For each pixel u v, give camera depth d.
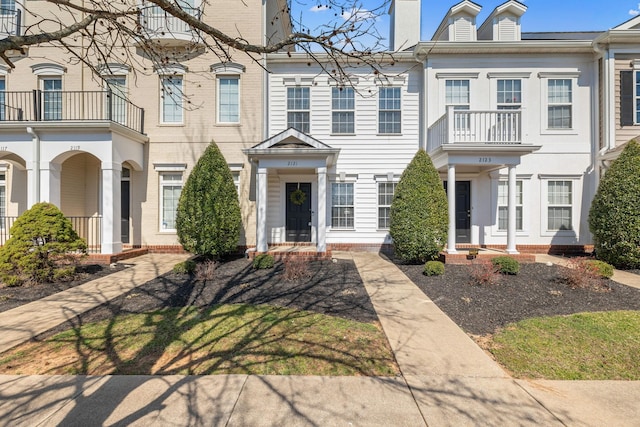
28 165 9.86
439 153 10.24
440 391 3.17
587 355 3.98
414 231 9.09
